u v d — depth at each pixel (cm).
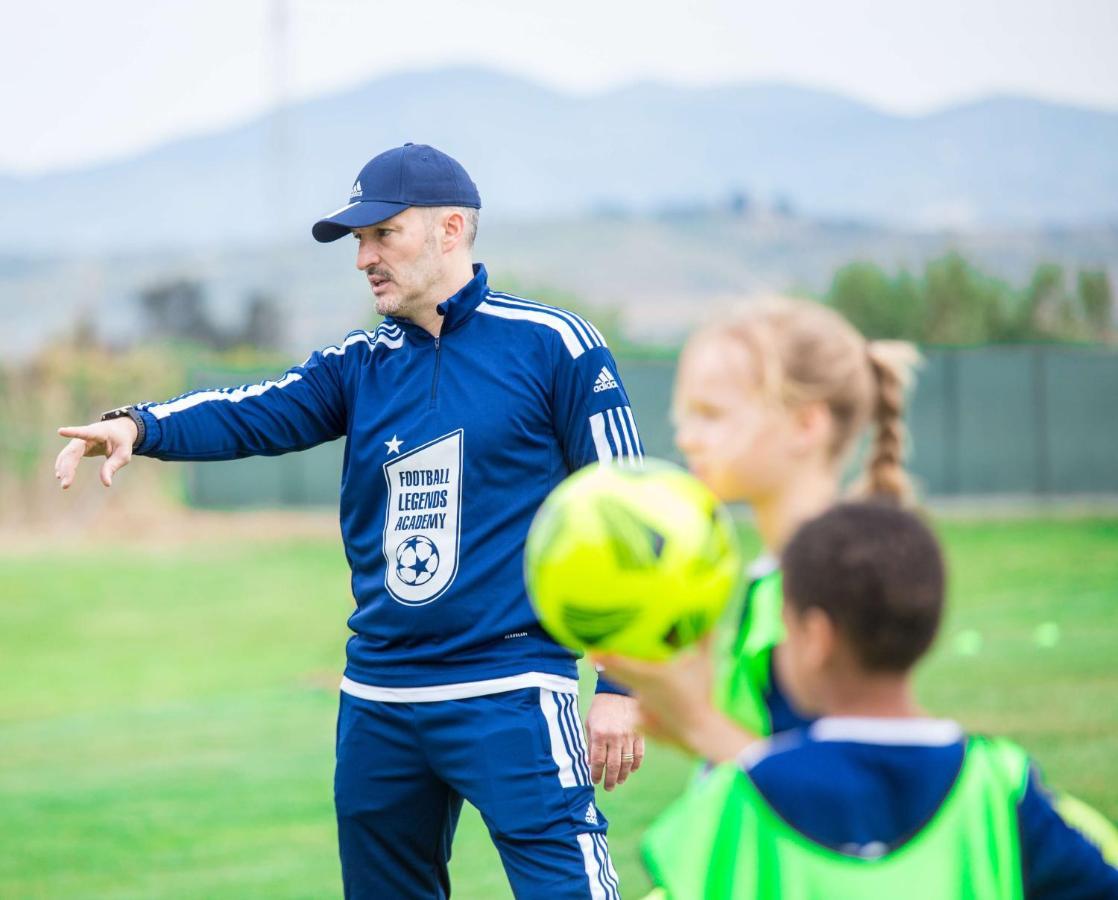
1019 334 5319
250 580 2481
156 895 848
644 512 330
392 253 555
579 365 552
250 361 3597
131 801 1091
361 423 568
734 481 334
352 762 561
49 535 3045
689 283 14438
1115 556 2423
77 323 4631
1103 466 3294
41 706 1539
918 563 287
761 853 288
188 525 3089
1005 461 3284
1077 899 303
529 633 543
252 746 1296
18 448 3186
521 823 530
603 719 546
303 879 879
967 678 1423
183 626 2072
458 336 562
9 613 2205
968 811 294
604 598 325
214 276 14288
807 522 299
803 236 15525
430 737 543
